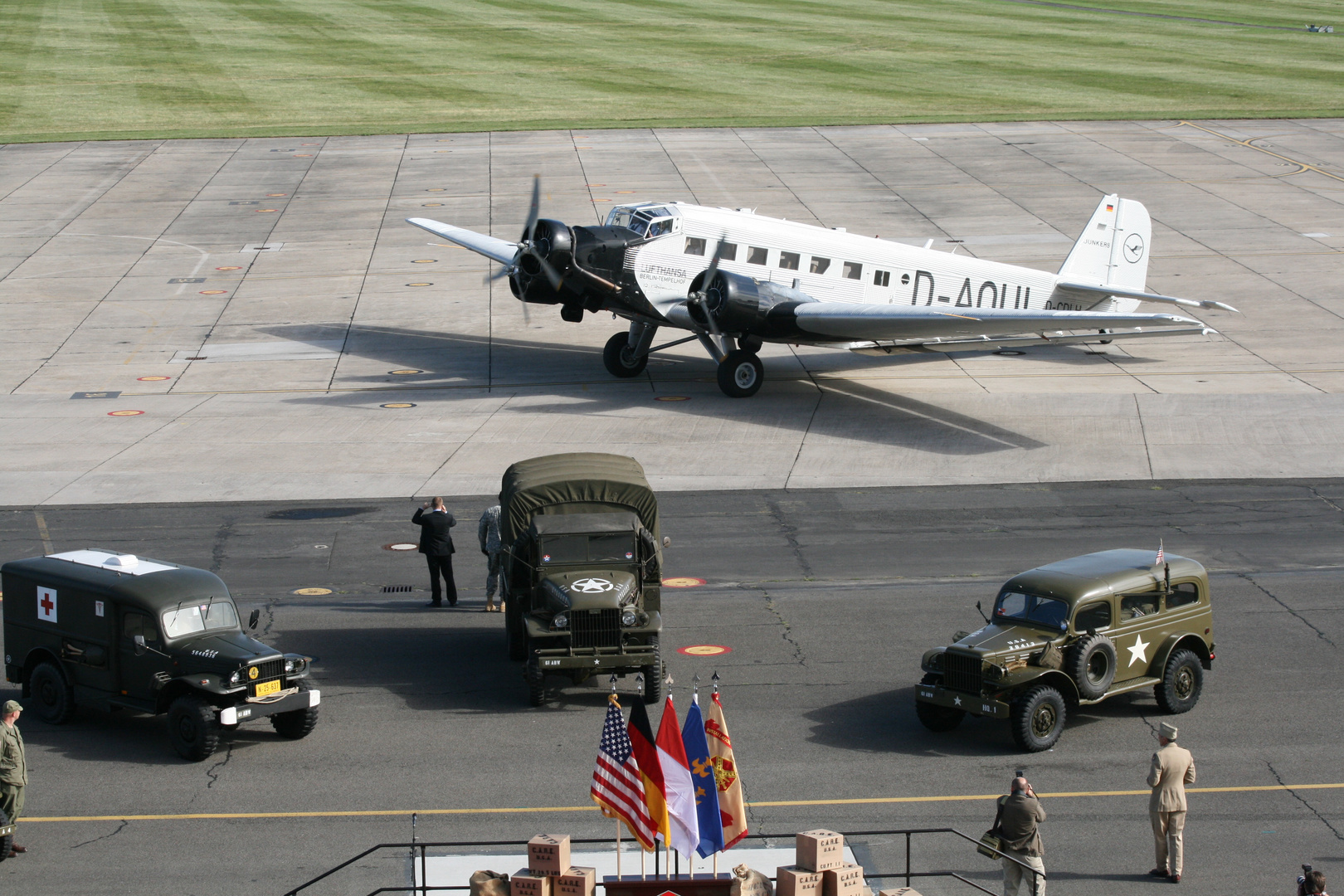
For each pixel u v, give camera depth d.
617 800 13.54
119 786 16.80
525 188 61.47
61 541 27.02
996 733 18.45
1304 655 20.89
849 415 36.12
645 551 20.05
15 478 31.36
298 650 21.72
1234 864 14.79
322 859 14.85
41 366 41.28
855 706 19.27
